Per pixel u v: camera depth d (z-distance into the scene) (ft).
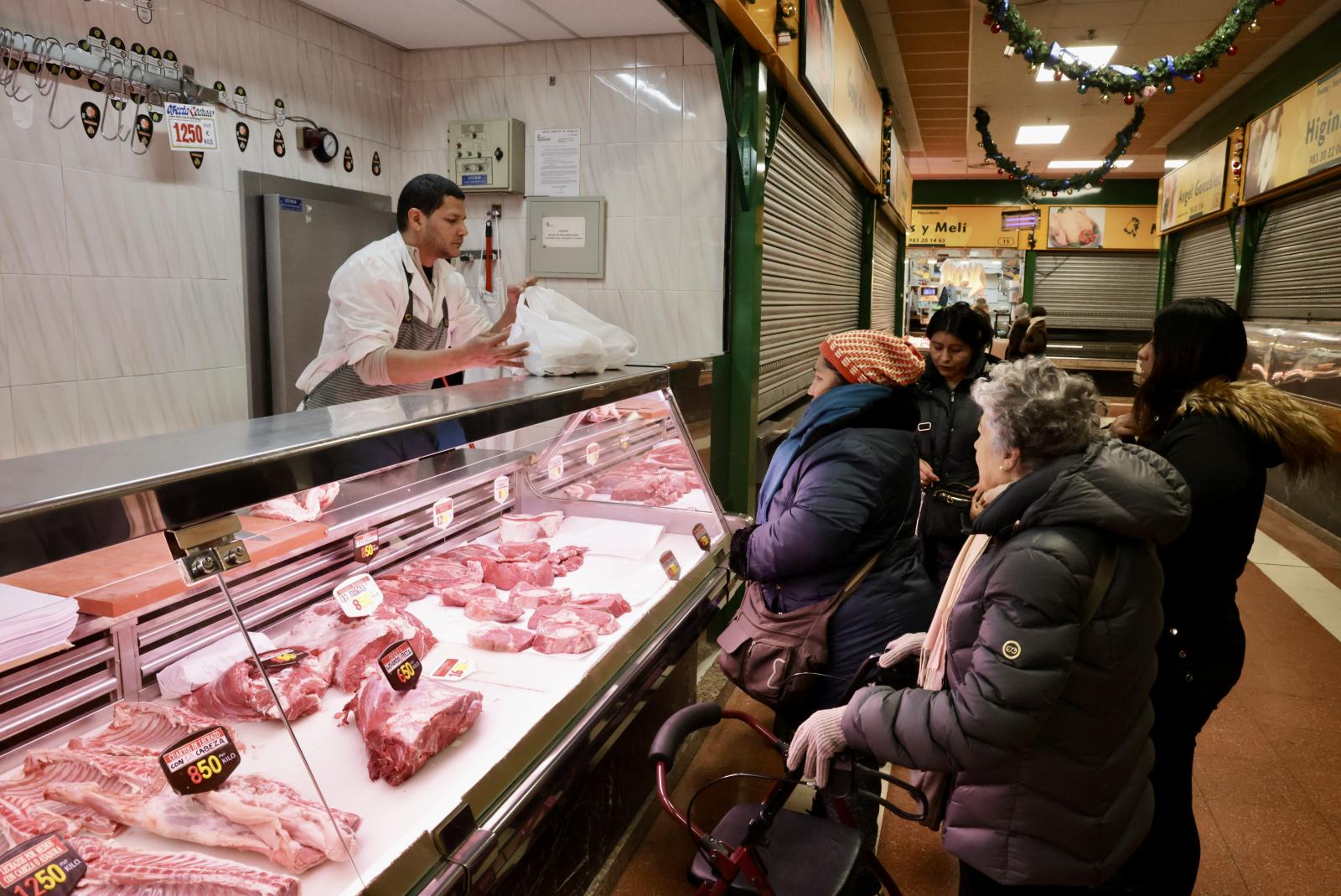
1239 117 33.14
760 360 15.87
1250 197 30.81
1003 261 57.98
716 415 13.93
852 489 7.72
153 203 11.57
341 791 4.77
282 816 4.07
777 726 9.11
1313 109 25.00
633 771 9.20
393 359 9.54
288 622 6.34
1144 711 5.61
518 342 9.55
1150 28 28.25
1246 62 29.76
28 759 4.20
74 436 10.90
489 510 9.37
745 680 8.36
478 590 7.60
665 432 10.62
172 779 4.11
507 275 15.49
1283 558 20.49
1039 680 4.96
